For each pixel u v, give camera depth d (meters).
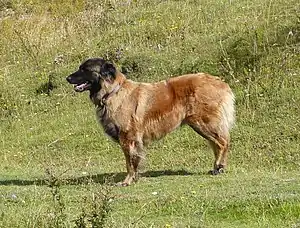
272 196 10.02
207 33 20.41
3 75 21.09
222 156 12.82
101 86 12.45
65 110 18.36
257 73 17.19
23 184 12.71
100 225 7.75
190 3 23.16
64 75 19.88
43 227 8.96
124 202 10.48
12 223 9.41
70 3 26.19
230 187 11.10
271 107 15.63
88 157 15.36
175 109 12.57
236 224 9.16
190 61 18.59
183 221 9.36
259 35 18.59
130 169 12.35
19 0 27.19
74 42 22.48
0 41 23.59
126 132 12.38
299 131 14.44
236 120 15.45
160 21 22.06
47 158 15.63
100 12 24.17
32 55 22.20
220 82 12.86
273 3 20.77
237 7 21.62
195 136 15.23
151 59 19.06
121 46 20.73
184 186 11.53
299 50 17.56
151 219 9.57
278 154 13.77
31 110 18.83
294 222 9.06
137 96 12.45
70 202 10.59
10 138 17.30
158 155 14.73
